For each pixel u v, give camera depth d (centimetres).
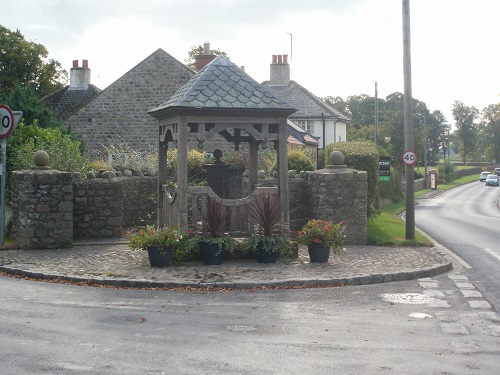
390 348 729
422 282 1197
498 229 2423
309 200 1769
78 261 1330
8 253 1430
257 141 1591
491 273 1320
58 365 648
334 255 1464
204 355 690
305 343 746
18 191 1524
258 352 705
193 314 897
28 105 2436
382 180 3188
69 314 884
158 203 1540
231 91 1378
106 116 3656
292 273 1211
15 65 4725
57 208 1513
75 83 4381
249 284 1112
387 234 1800
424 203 5109
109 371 630
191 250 1334
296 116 5600
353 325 843
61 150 1830
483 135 15838
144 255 1422
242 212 1503
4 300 975
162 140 1488
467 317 898
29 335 765
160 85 3638
